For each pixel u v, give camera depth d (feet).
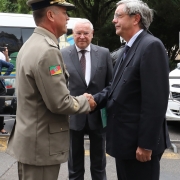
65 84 8.02
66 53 12.08
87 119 11.76
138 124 8.43
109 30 61.00
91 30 11.86
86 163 16.20
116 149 8.72
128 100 8.46
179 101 20.94
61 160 8.26
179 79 21.72
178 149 18.49
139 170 8.73
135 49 8.43
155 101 8.00
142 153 8.27
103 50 12.28
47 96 7.72
